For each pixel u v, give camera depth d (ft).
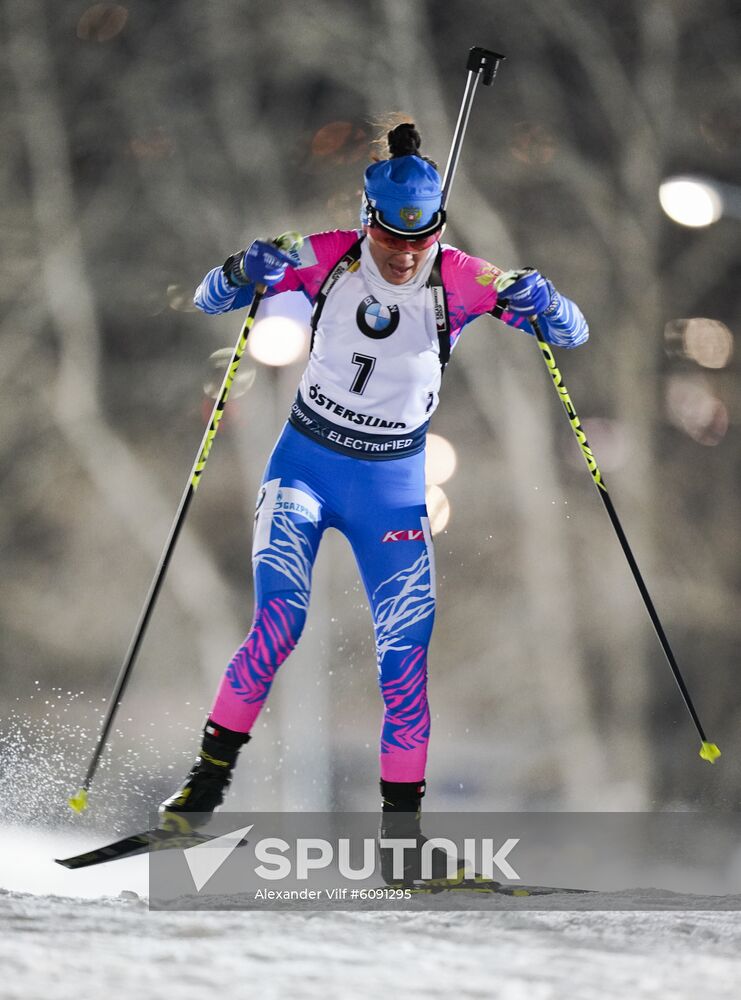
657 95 235.61
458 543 248.11
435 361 50.06
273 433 236.84
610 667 238.07
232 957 33.68
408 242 47.78
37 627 262.67
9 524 261.03
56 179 246.88
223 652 253.65
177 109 241.96
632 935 39.81
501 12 235.61
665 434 241.55
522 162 233.96
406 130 49.98
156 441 257.75
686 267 238.48
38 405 256.11
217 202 243.81
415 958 34.58
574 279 238.07
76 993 29.63
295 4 235.20
